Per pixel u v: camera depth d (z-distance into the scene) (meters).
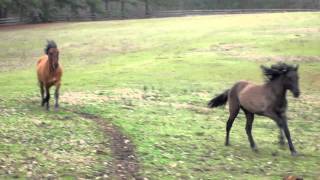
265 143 13.57
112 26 55.78
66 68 30.59
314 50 33.16
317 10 78.12
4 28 61.06
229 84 24.22
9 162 10.78
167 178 10.28
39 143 12.52
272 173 10.84
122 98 20.14
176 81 24.83
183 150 12.51
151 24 55.62
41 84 17.97
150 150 12.29
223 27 47.75
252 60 30.50
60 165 10.77
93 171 10.49
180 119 16.42
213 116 17.20
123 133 14.13
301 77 25.72
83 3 78.44
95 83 24.25
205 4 100.31
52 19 73.06
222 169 11.04
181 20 58.97
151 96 20.72
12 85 24.34
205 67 28.66
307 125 16.20
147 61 31.42
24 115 16.20
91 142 12.90
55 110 17.28
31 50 40.38
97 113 17.06
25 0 68.00
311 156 12.30
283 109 12.24
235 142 13.58
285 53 32.41
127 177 10.22
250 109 12.38
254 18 54.78
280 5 96.38
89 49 38.78
